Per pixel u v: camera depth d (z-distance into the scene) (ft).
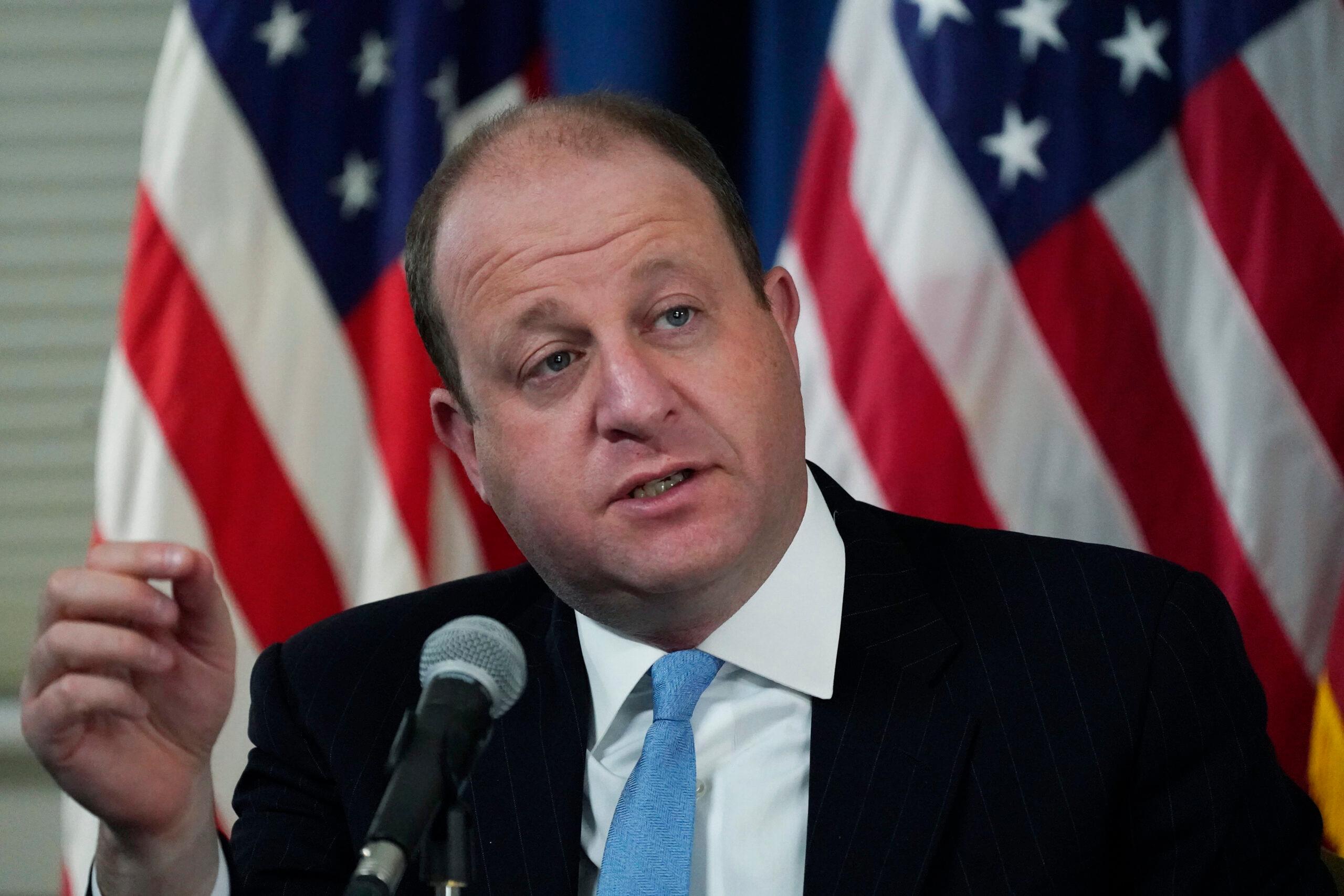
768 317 16.74
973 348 28.96
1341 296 28.27
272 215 32.32
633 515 15.49
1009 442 28.78
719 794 16.08
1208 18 29.32
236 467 31.55
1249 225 28.60
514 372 16.06
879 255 29.55
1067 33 29.66
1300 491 28.12
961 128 29.43
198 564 14.61
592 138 16.48
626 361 15.40
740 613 16.63
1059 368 28.84
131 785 15.25
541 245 15.88
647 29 33.01
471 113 33.06
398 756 11.84
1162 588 17.06
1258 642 27.99
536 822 16.31
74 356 39.19
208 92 32.40
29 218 39.34
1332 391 28.12
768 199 33.71
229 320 31.89
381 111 32.89
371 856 11.09
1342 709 25.13
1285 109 28.76
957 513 28.68
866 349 29.43
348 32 32.91
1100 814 15.62
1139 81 29.55
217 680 15.56
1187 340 28.96
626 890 14.84
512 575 20.08
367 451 32.01
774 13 33.78
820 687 16.43
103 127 39.47
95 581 14.10
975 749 15.98
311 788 18.42
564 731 16.93
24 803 36.55
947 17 29.84
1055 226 29.12
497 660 12.70
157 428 31.42
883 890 15.02
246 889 17.56
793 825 15.83
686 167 16.71
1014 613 17.11
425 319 17.58
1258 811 16.02
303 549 31.48
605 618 16.71
